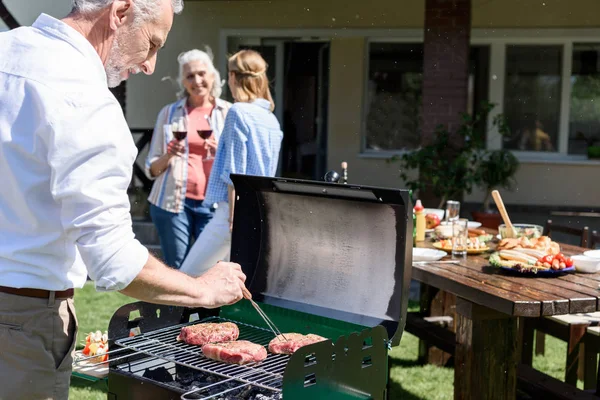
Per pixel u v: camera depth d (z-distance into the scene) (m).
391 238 2.29
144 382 2.14
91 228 1.64
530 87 9.94
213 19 9.79
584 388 3.84
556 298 2.62
